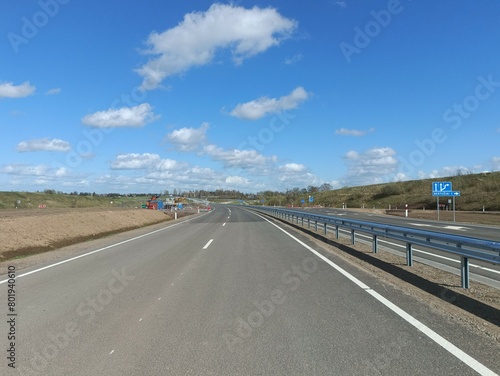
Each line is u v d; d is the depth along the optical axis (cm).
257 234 2309
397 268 1033
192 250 1578
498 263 671
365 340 532
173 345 524
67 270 1130
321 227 2758
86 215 3069
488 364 450
